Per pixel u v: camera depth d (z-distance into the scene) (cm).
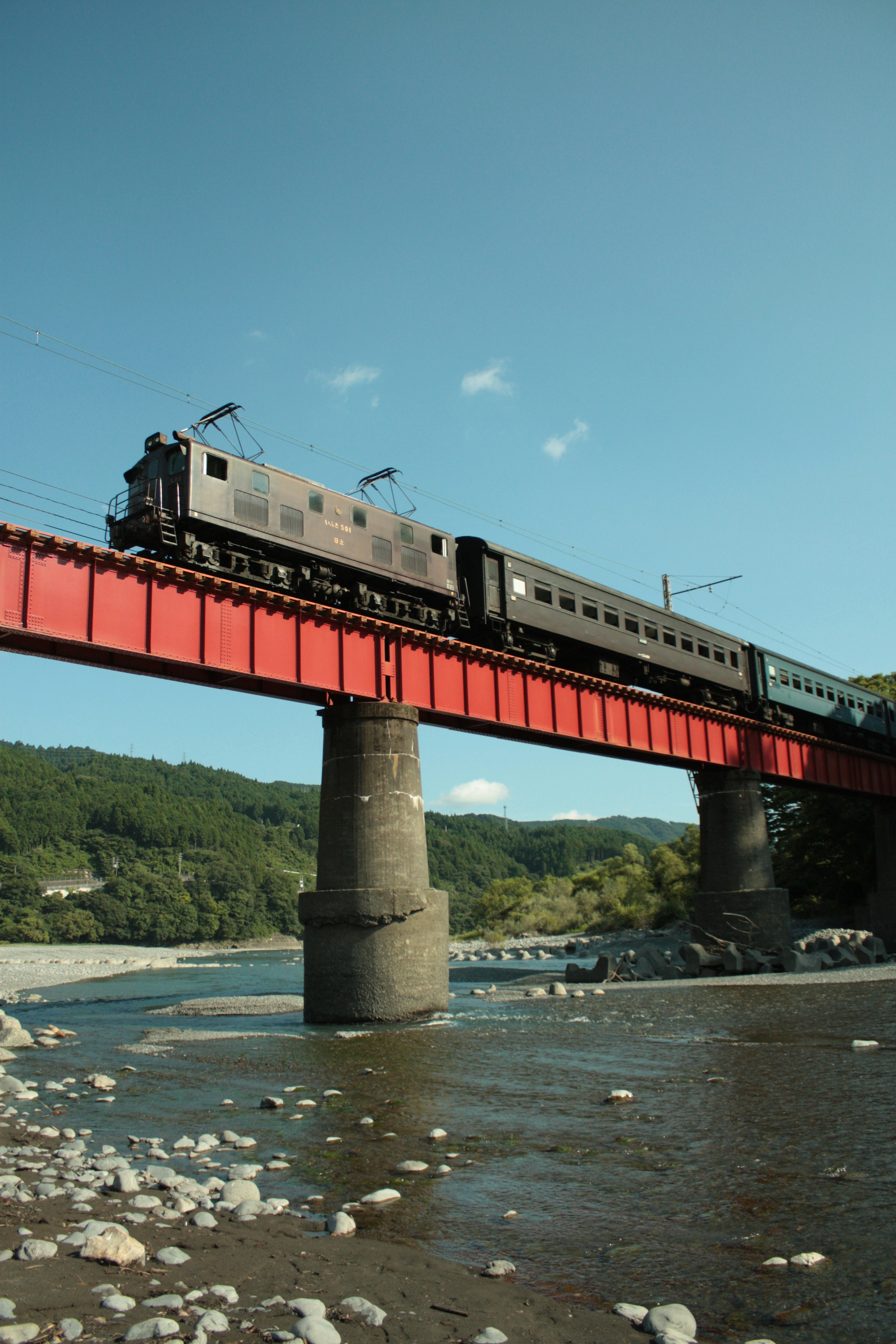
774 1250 849
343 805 3028
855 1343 661
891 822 6525
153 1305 669
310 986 2934
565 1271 805
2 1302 646
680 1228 912
